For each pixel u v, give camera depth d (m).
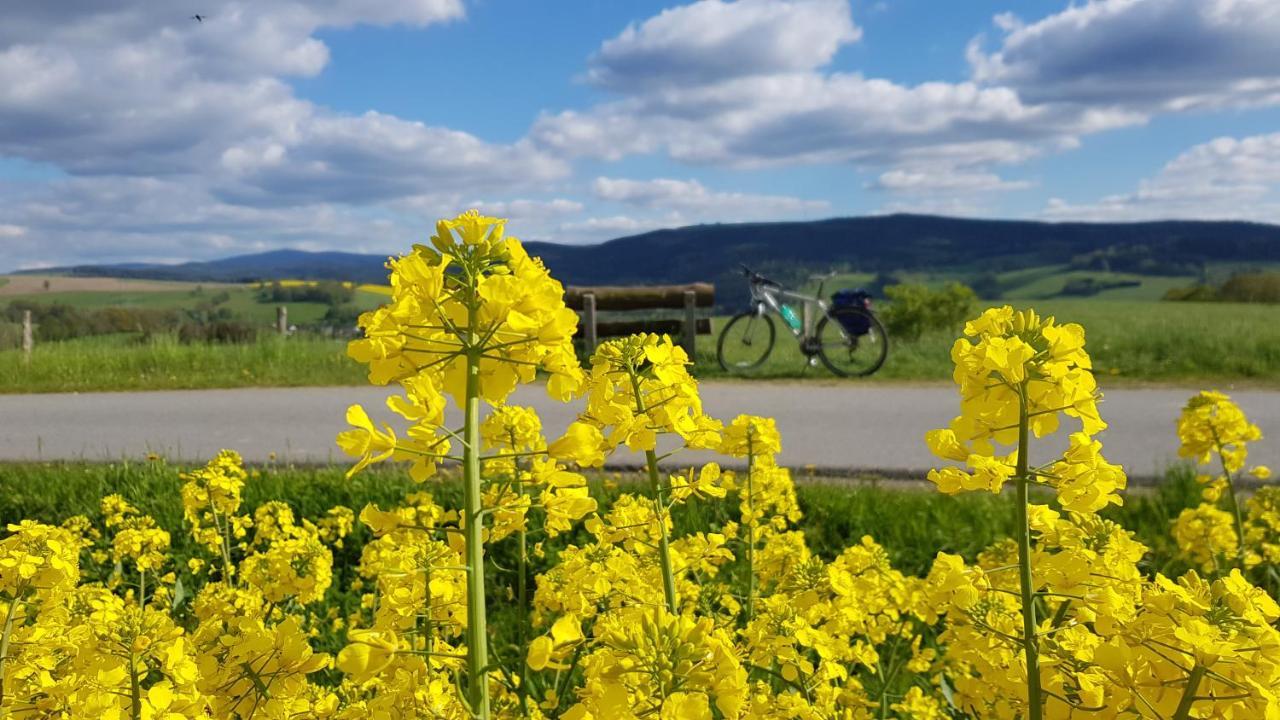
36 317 23.03
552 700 2.46
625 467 7.29
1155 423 9.31
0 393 13.19
